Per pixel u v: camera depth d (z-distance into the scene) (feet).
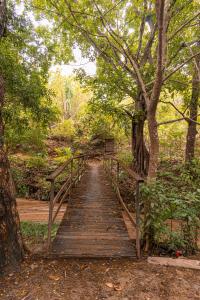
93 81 27.68
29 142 33.14
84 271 9.75
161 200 10.94
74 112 93.97
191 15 21.84
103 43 28.19
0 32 12.21
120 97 28.37
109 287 8.66
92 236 12.87
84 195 21.76
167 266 10.21
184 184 16.46
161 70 11.48
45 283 8.87
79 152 57.62
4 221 9.73
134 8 27.17
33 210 26.07
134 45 32.09
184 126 47.09
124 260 10.75
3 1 12.09
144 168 31.04
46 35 29.60
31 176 35.94
